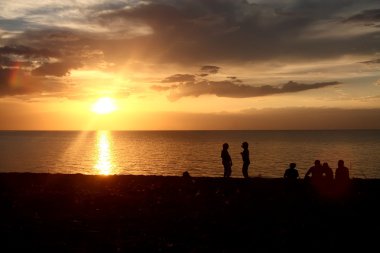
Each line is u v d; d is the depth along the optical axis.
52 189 19.28
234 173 62.31
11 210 14.70
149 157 94.50
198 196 16.92
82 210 14.66
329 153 102.44
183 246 10.24
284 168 69.19
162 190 18.48
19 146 145.00
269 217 13.22
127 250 9.91
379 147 126.94
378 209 14.16
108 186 20.03
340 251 9.80
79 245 10.34
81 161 85.00
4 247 10.14
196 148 129.00
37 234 11.40
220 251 9.81
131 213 14.11
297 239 10.77
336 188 17.34
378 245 10.23
